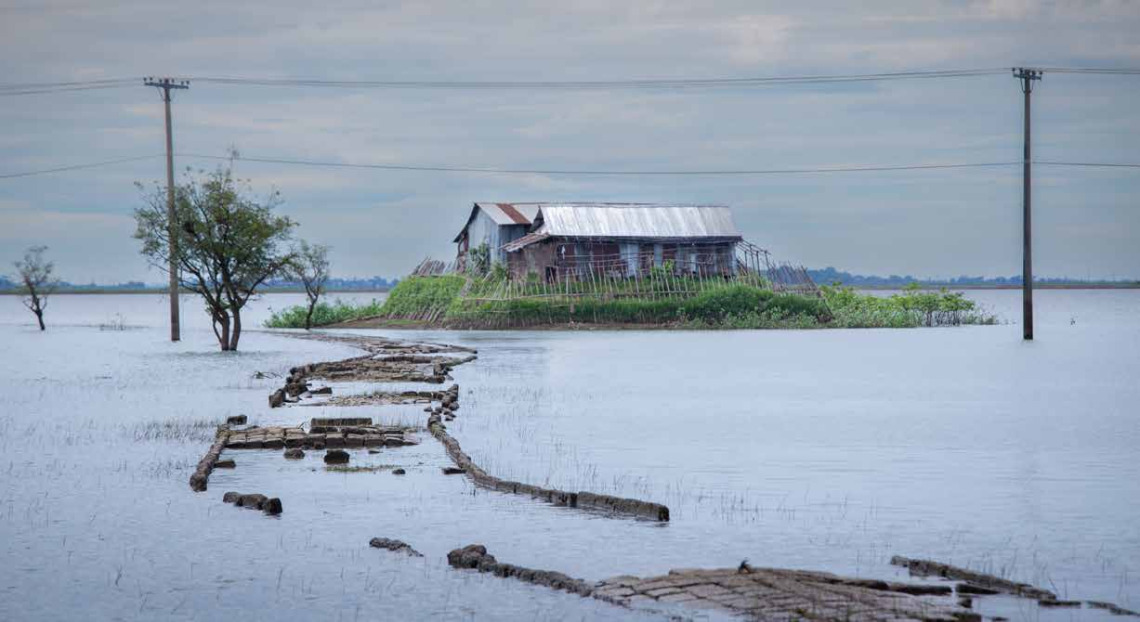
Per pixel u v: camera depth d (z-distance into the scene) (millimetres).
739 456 37375
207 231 91312
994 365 80000
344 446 38969
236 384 63469
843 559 23375
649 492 30828
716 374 71875
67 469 34125
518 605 20109
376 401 53531
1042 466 35406
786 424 46094
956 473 34000
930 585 20672
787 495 30375
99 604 20500
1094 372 73562
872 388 62469
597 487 31562
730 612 18984
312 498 29750
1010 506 28891
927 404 54156
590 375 70938
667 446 39688
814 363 81938
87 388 60812
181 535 25562
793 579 21031
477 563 22656
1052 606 19875
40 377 68062
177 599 20797
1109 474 33875
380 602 20484
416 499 29594
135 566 22953
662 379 68062
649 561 23266
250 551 24156
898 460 36594
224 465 34469
